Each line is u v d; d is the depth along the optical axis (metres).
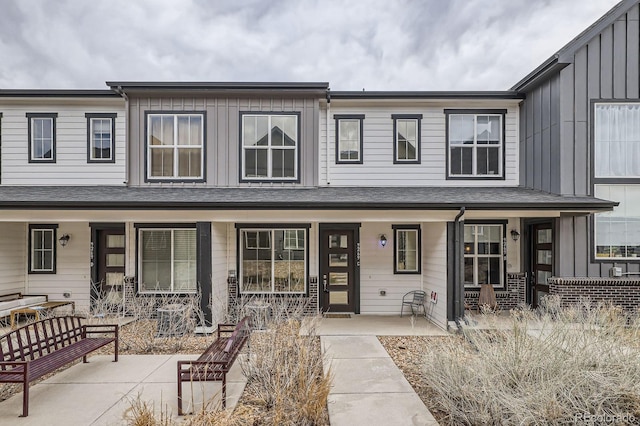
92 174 10.47
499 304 10.12
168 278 10.16
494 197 8.70
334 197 8.77
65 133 10.47
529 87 10.02
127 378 5.58
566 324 5.20
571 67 8.92
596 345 4.62
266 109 10.32
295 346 5.22
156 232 10.20
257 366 5.30
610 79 8.99
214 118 10.25
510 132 10.62
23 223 10.47
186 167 10.27
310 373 4.71
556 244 8.89
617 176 9.02
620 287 8.43
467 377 4.40
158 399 4.85
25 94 10.16
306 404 4.14
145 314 8.91
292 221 8.50
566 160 8.91
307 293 10.18
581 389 4.10
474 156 10.65
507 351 4.63
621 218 8.98
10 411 4.52
